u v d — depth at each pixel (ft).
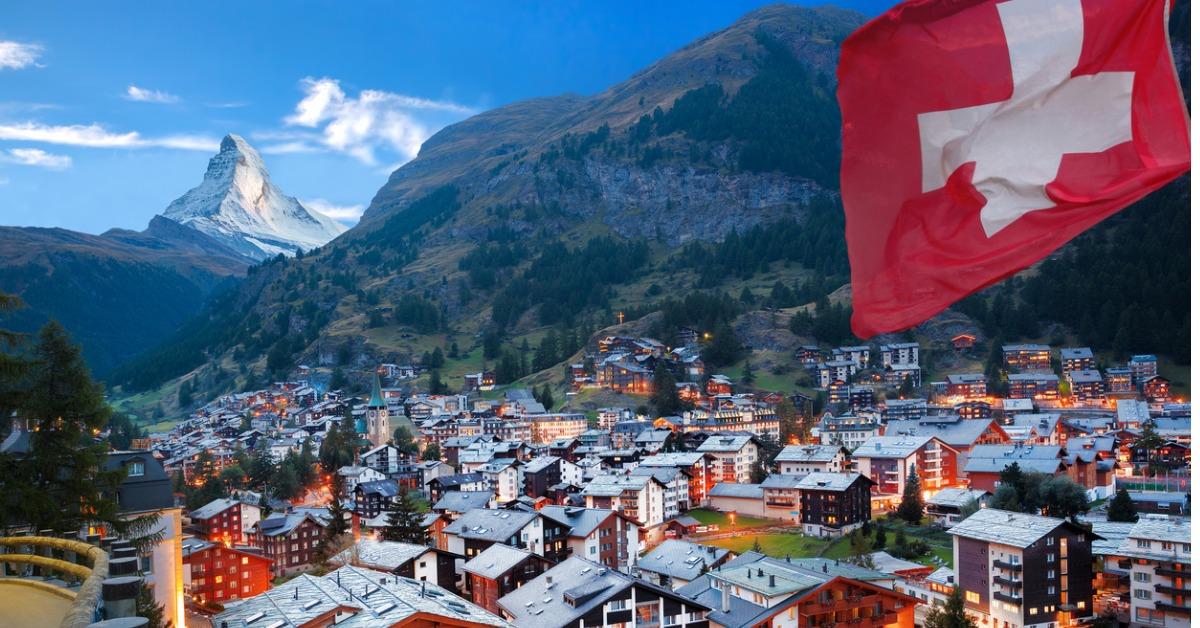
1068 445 641.40
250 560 381.40
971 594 337.93
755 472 642.63
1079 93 47.34
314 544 474.90
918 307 49.70
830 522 490.49
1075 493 463.01
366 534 574.56
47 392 145.28
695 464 605.73
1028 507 474.90
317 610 205.98
